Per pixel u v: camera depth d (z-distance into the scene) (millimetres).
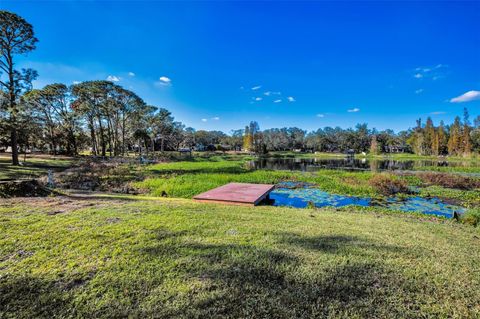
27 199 6332
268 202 10312
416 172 23062
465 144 53625
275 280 2730
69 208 5484
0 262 2951
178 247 3477
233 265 3016
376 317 2215
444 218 7625
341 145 78312
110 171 16906
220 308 2246
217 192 9422
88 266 2900
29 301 2299
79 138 36438
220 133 98125
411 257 3484
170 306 2258
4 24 16078
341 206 9695
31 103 20969
